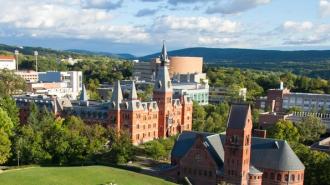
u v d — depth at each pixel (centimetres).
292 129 16788
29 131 14325
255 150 12281
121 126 17700
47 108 19075
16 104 19600
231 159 11700
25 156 13812
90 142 14475
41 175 11200
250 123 11731
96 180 11144
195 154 12469
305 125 18638
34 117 16312
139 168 13625
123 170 12550
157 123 19125
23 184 10412
